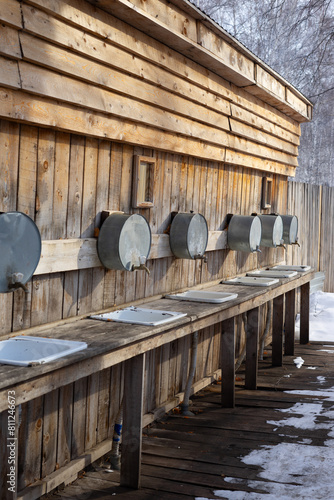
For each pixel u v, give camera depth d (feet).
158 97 15.21
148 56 14.44
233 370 17.69
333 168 70.28
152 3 13.61
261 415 16.93
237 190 22.68
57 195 12.09
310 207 34.81
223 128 19.77
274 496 11.71
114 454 13.44
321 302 35.81
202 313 14.62
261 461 13.52
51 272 11.91
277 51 62.75
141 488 12.16
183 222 16.84
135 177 14.89
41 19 10.71
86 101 12.21
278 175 28.32
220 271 21.57
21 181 11.00
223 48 17.65
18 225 10.47
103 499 11.61
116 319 13.15
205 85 17.92
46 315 12.09
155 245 16.12
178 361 18.02
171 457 13.74
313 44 62.34
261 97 23.08
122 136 13.84
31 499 11.23
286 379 21.16
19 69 10.32
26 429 11.32
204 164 19.43
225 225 21.61
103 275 13.98
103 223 13.43
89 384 13.33
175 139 16.62
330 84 66.54
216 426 15.89
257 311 19.80
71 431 12.76
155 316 14.20
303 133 70.44
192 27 15.61
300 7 60.13
